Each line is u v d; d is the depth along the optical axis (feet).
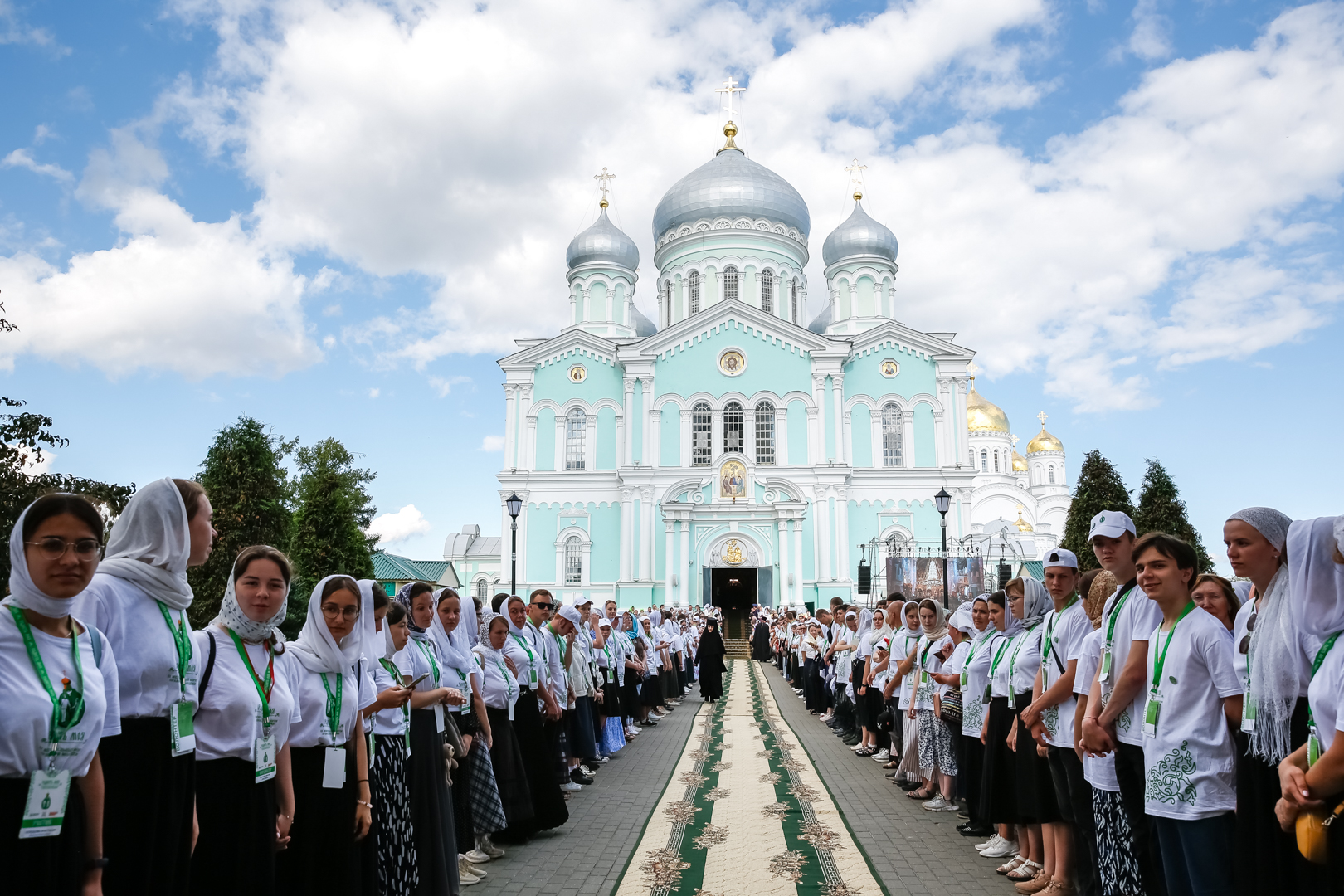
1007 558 153.79
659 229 187.01
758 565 144.66
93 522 13.09
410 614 25.76
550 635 37.96
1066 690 23.00
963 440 153.69
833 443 152.35
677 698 80.64
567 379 159.94
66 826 12.57
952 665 34.01
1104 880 20.31
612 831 32.45
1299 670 15.01
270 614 17.07
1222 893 16.90
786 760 48.16
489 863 28.35
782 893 25.27
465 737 27.35
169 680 14.67
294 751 18.51
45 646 12.78
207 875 15.69
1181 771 17.46
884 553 149.59
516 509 102.78
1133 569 20.84
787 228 182.80
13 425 45.73
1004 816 27.35
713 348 156.87
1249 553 15.74
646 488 149.79
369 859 19.88
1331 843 13.15
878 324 167.53
